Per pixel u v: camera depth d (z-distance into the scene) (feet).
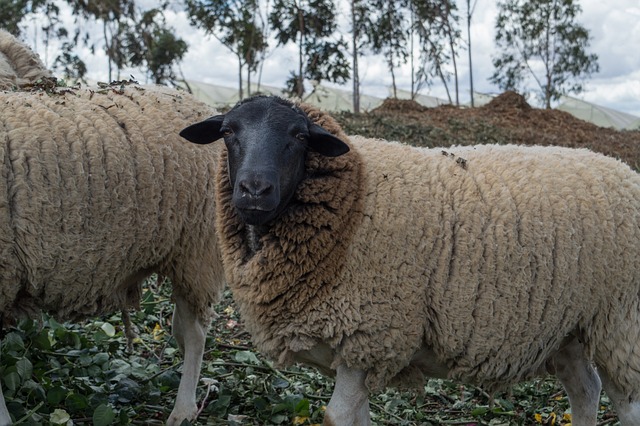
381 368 12.71
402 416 17.24
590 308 13.26
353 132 54.80
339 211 12.51
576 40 112.78
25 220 13.39
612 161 13.99
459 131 65.67
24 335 16.83
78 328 19.69
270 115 12.47
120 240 14.64
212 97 92.12
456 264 12.59
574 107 126.93
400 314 12.48
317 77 81.56
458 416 17.49
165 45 83.51
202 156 15.83
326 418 12.80
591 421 14.93
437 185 12.98
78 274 14.30
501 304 12.71
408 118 69.62
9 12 83.25
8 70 17.13
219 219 13.57
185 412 15.92
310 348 12.79
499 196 12.95
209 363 18.79
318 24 80.89
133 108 15.48
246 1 81.35
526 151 14.12
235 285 13.32
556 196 13.07
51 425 13.92
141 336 20.47
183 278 16.11
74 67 84.48
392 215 12.57
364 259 12.43
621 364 13.43
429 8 102.99
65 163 13.91
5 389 15.37
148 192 14.89
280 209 12.54
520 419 16.99
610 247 13.08
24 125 13.79
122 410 14.96
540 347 13.33
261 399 16.66
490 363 13.04
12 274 13.60
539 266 12.78
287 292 12.62
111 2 83.10
